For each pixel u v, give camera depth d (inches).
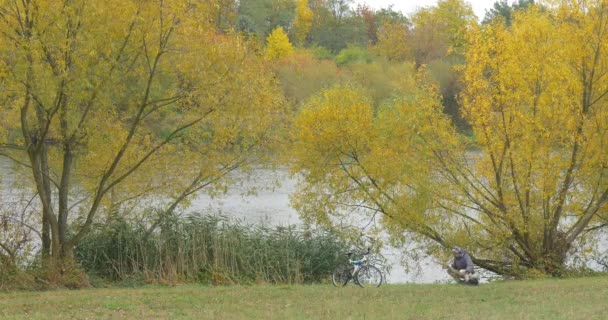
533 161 1419.8
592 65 1430.9
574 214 1518.2
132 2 1091.3
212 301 925.8
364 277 1134.4
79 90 1059.3
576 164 1464.1
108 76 1080.2
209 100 1197.7
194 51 1155.9
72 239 1199.6
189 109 1245.1
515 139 1428.4
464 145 1523.1
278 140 1425.9
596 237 1675.7
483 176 1520.7
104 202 1360.7
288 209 1950.1
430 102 1514.5
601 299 924.0
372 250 1525.6
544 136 1408.7
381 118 1552.7
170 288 1101.7
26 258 1200.8
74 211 1549.0
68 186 1285.7
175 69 1171.3
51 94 1035.9
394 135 1531.7
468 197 1503.4
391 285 1133.1
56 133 1182.3
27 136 1128.8
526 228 1471.5
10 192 1535.4
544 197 1443.2
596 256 1609.3
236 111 1252.5
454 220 1528.1
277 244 1359.5
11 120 1181.7
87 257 1251.2
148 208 1328.7
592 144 1448.1
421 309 834.8
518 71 1407.5
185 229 1288.1
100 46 1071.6
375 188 1542.8
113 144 1203.2
